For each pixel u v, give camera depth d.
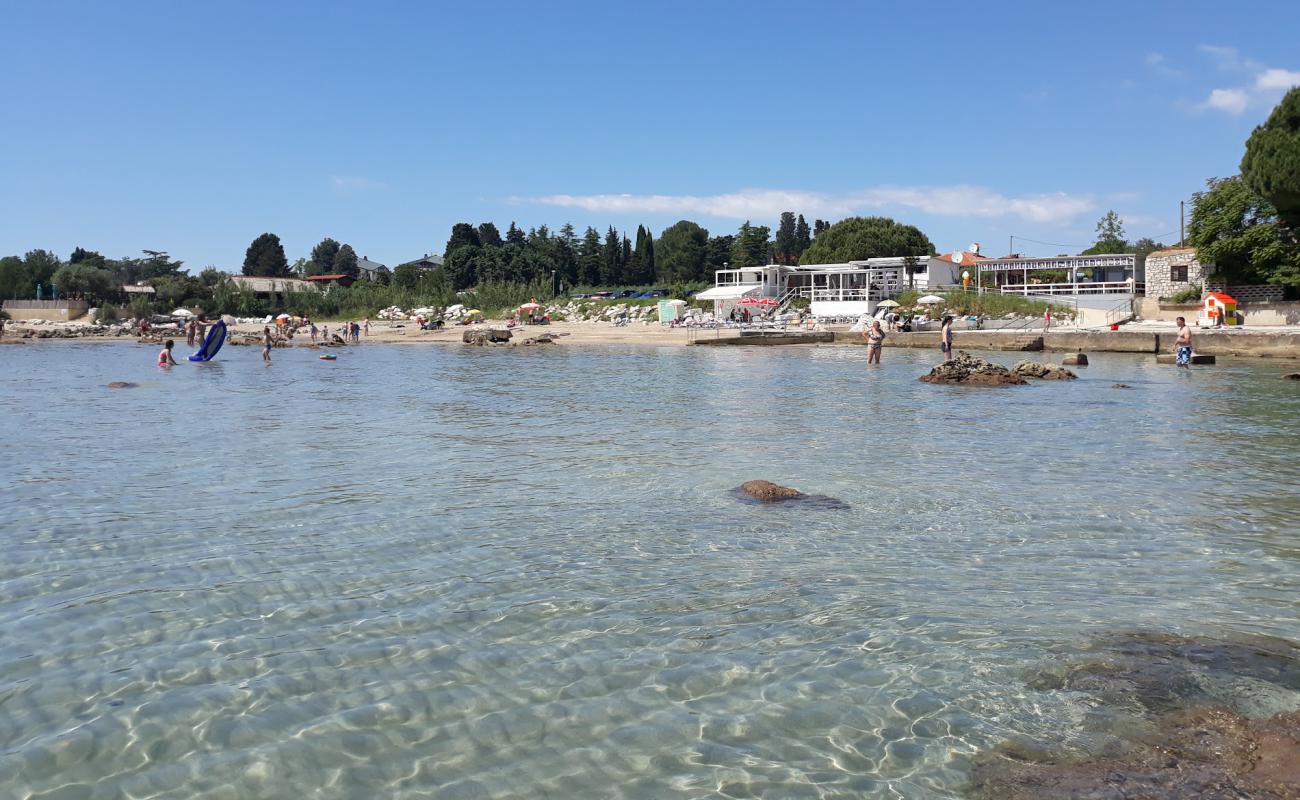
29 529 9.41
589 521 9.84
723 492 11.42
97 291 105.62
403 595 7.31
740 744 4.90
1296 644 6.16
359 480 12.26
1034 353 46.59
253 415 20.42
